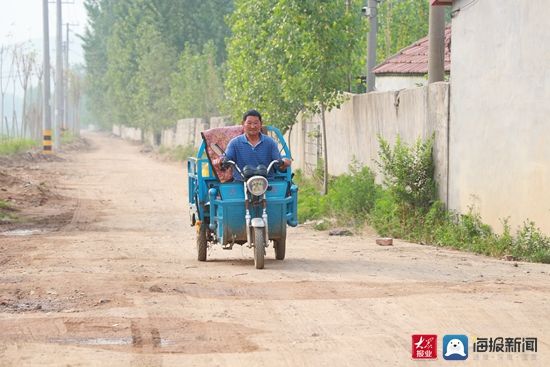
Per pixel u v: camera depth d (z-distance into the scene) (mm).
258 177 25000
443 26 39062
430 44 39250
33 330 16500
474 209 32781
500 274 23312
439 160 35656
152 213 47344
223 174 26375
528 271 24062
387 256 28016
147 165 105000
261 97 56156
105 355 14656
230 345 15352
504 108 30641
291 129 60000
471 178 33031
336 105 48438
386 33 73562
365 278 22453
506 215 30547
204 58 130750
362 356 14500
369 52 56969
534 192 28734
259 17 55594
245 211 25562
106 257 27906
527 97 29078
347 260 26875
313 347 15117
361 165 46344
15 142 116375
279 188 25938
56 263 26172
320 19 46781
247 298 19656
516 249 28469
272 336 15969
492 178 31422
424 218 35094
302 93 48406
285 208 25953
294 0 46719
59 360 14344
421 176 35938
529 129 28984
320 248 30766
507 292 19812
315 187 53094
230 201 25438
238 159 26094
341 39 47062
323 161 54219
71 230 38438
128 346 15312
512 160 30141
